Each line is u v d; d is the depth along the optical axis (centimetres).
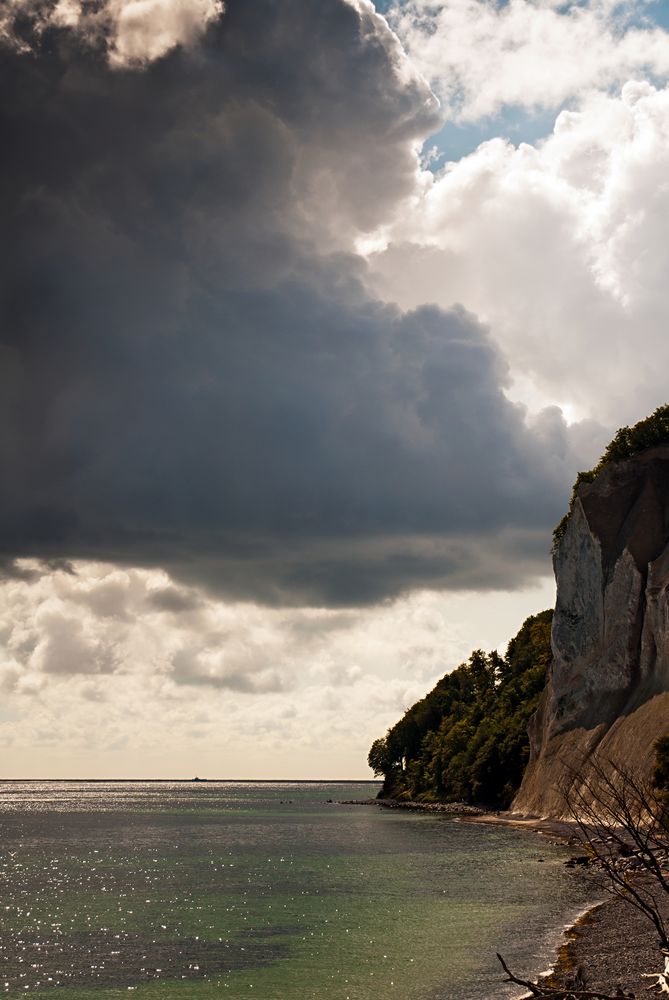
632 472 10850
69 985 3350
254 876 6862
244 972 3425
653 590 9288
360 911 4800
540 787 10538
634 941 3284
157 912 5184
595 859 2112
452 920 4316
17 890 6494
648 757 7500
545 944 3500
